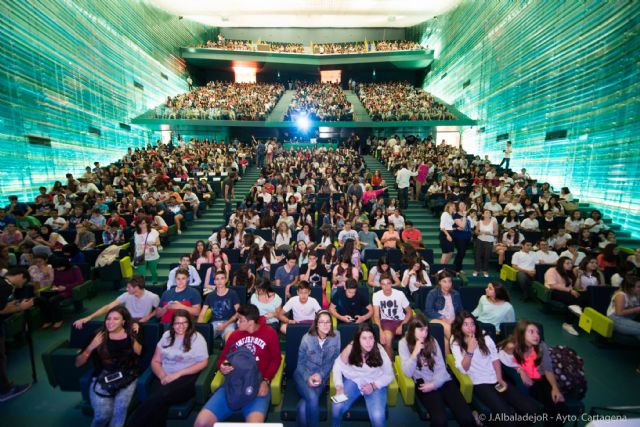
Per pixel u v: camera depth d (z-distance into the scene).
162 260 9.41
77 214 9.62
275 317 5.24
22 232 8.45
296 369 4.00
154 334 4.25
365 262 7.98
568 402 3.71
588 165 10.65
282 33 34.41
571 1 11.39
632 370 4.99
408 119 21.23
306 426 3.64
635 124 8.92
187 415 3.74
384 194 13.23
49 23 12.33
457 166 15.09
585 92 10.75
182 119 20.33
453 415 3.74
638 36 8.82
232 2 21.86
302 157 18.66
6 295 4.46
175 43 25.59
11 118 10.54
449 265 7.01
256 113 22.58
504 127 16.09
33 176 11.42
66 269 6.63
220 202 13.98
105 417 3.69
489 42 17.77
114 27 17.08
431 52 27.73
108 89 16.42
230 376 3.60
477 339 3.91
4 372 4.38
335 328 4.99
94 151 15.09
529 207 10.12
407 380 3.83
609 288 5.82
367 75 33.41
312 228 8.84
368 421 4.11
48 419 4.08
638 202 8.90
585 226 8.42
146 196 11.53
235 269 7.02
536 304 7.17
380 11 23.72
